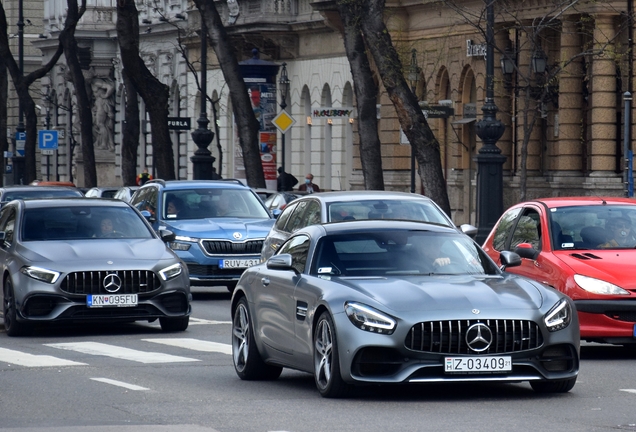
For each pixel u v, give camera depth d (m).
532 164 102.94
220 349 39.50
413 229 31.64
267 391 30.33
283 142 108.00
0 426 25.20
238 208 62.38
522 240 40.78
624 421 25.50
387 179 123.94
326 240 30.98
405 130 84.44
